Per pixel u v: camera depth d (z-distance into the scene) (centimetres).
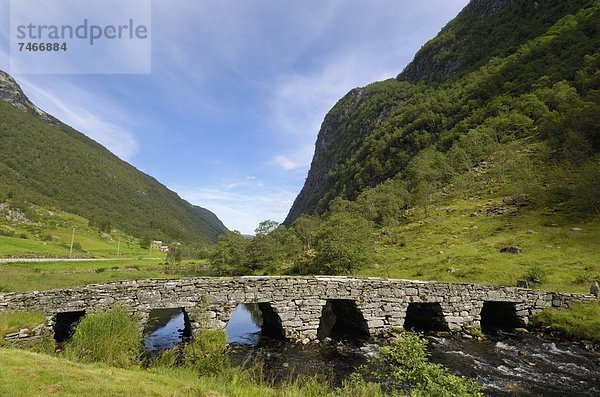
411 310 2414
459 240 4688
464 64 19275
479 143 9356
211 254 7638
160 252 14350
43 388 721
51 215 16288
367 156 16525
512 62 13775
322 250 4419
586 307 2108
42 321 1507
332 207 9225
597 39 10444
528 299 2233
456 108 14025
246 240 7800
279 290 1922
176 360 1416
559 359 1614
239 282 1872
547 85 10344
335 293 1998
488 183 7175
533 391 1256
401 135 15250
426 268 3794
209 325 1764
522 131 9025
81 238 13400
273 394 913
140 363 1165
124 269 6041
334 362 1555
